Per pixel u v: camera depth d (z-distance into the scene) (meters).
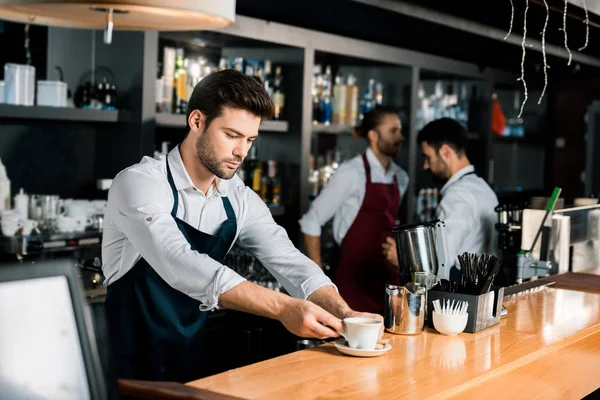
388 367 1.99
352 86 5.01
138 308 2.46
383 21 4.34
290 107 4.50
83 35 3.87
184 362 2.52
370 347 2.08
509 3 3.61
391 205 4.46
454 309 2.40
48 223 3.74
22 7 2.24
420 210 5.67
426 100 5.78
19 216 3.62
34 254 3.55
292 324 2.09
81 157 3.99
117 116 3.68
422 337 2.32
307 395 1.74
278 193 4.55
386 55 4.96
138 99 3.69
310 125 4.52
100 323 2.51
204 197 2.51
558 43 4.79
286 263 2.54
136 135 3.72
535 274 3.44
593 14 3.62
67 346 1.27
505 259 3.72
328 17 4.34
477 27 4.17
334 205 4.34
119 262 2.48
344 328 2.12
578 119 6.91
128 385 1.58
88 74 3.88
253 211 2.67
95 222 3.84
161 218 2.28
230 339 3.82
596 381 2.60
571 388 2.43
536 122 7.10
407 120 5.24
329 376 1.89
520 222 3.56
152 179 2.37
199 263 2.20
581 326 2.54
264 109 2.30
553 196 3.42
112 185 2.39
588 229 4.01
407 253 2.61
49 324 1.25
